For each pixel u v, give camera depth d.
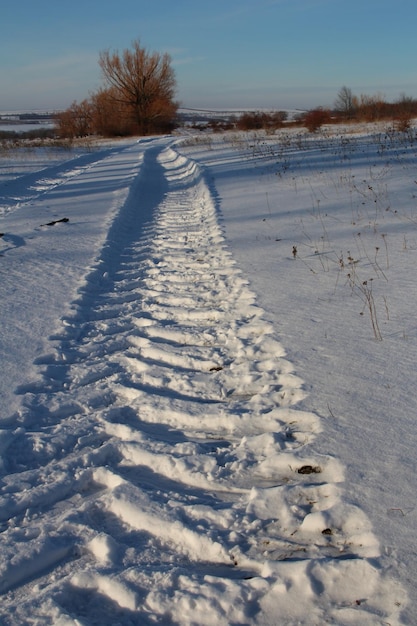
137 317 6.32
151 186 19.55
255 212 11.34
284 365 4.62
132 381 4.85
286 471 3.42
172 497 3.31
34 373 4.93
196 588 2.62
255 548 2.88
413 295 5.80
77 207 14.00
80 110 73.25
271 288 6.56
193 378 4.73
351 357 4.60
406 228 8.62
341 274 6.78
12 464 3.81
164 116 69.81
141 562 2.88
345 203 11.12
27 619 2.58
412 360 4.44
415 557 2.60
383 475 3.18
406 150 17.62
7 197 17.47
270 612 2.50
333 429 3.66
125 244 10.30
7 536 3.09
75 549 3.03
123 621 2.56
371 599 2.47
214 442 3.88
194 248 9.28
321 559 2.64
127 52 67.25
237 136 38.84
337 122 43.34
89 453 3.77
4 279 7.78
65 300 6.80
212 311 6.16
